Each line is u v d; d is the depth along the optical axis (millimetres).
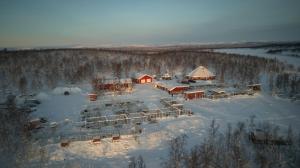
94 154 34812
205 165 28875
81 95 73312
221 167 29062
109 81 81062
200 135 40938
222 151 32656
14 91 77562
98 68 114688
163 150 35844
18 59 130375
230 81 89938
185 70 113500
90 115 52312
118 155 34562
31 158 33062
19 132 40656
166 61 139750
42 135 41438
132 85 82688
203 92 67250
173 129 43750
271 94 70312
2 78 91562
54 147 36469
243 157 30734
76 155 34406
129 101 63438
